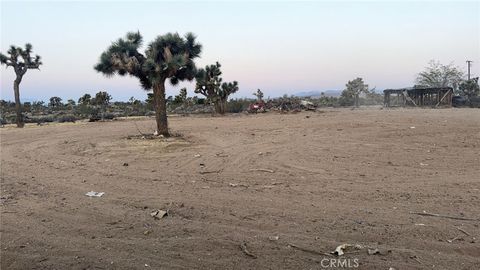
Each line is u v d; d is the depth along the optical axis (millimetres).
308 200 5754
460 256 3820
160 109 13891
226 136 14102
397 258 3791
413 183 6613
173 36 13375
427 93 36531
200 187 6684
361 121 17672
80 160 9836
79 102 39125
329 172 7637
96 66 13430
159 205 5684
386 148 10391
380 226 4613
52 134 17328
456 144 10727
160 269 3697
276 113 28625
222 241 4293
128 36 13516
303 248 4051
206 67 29562
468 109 27953
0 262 3924
